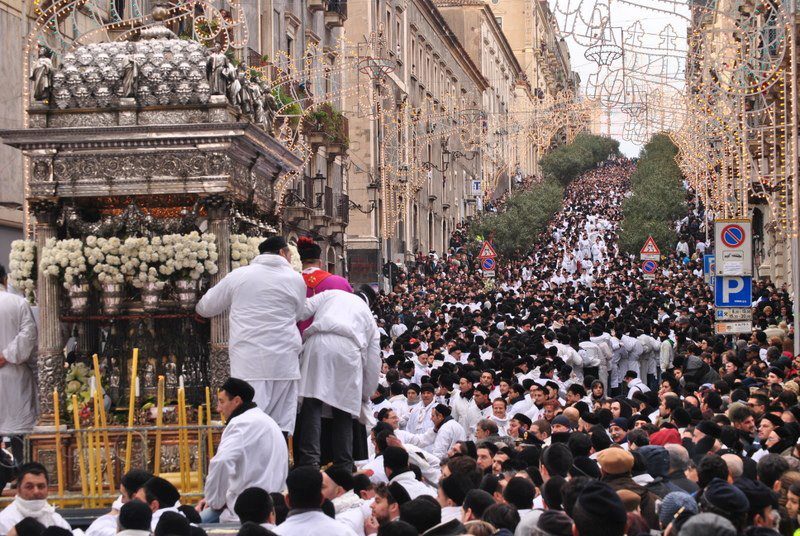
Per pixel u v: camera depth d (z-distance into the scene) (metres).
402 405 18.92
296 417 12.38
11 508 9.86
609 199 120.62
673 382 20.06
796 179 27.66
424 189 76.81
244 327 11.55
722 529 6.49
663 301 44.84
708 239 65.06
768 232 54.19
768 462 10.27
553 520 7.80
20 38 27.06
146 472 10.04
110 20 28.83
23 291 13.00
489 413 18.27
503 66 117.88
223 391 10.72
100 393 11.91
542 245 81.38
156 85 12.50
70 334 12.91
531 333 29.27
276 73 40.34
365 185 57.22
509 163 95.44
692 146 52.47
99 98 12.55
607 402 17.23
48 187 12.43
